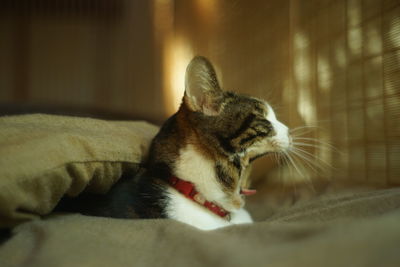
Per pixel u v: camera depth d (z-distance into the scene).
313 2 0.49
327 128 0.48
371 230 0.22
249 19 0.57
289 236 0.26
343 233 0.22
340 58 0.46
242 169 0.43
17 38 1.10
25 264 0.27
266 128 0.43
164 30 0.98
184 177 0.41
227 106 0.43
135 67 1.10
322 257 0.20
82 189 0.36
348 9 0.44
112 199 0.39
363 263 0.19
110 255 0.28
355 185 0.44
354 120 0.44
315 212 0.34
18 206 0.30
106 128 0.43
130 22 1.12
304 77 0.50
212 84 0.42
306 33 0.50
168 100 0.95
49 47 1.12
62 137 0.34
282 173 0.55
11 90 1.11
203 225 0.39
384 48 0.40
